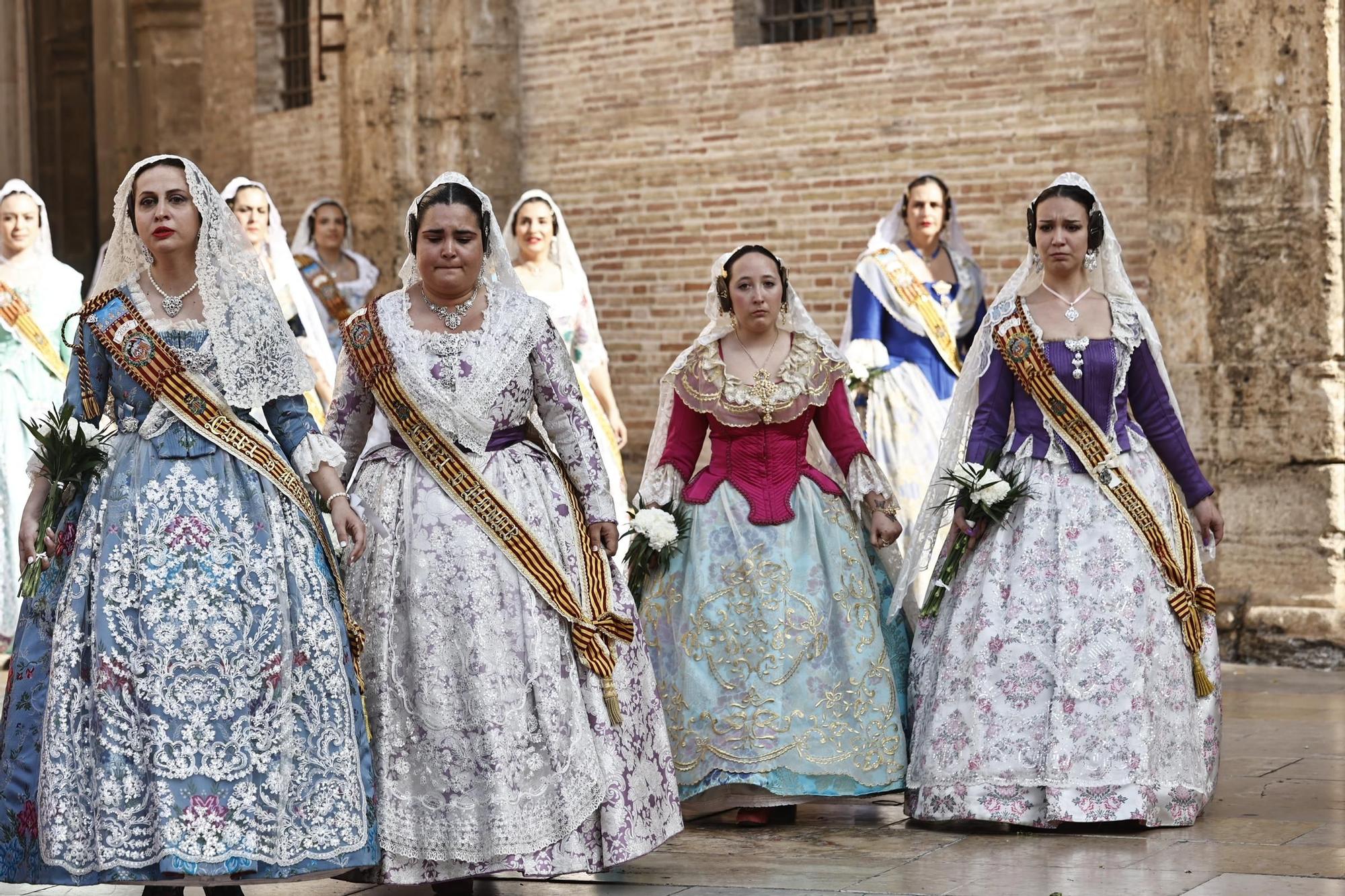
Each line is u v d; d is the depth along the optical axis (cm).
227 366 484
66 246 1886
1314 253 910
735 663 596
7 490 928
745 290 613
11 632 927
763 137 1142
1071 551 588
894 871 525
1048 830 578
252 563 475
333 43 1325
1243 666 927
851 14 1121
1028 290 616
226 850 458
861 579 607
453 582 498
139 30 1545
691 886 512
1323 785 643
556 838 493
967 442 619
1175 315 950
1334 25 901
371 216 1299
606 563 528
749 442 614
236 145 1496
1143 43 984
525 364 522
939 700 591
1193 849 547
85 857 462
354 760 479
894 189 1088
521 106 1257
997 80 1041
